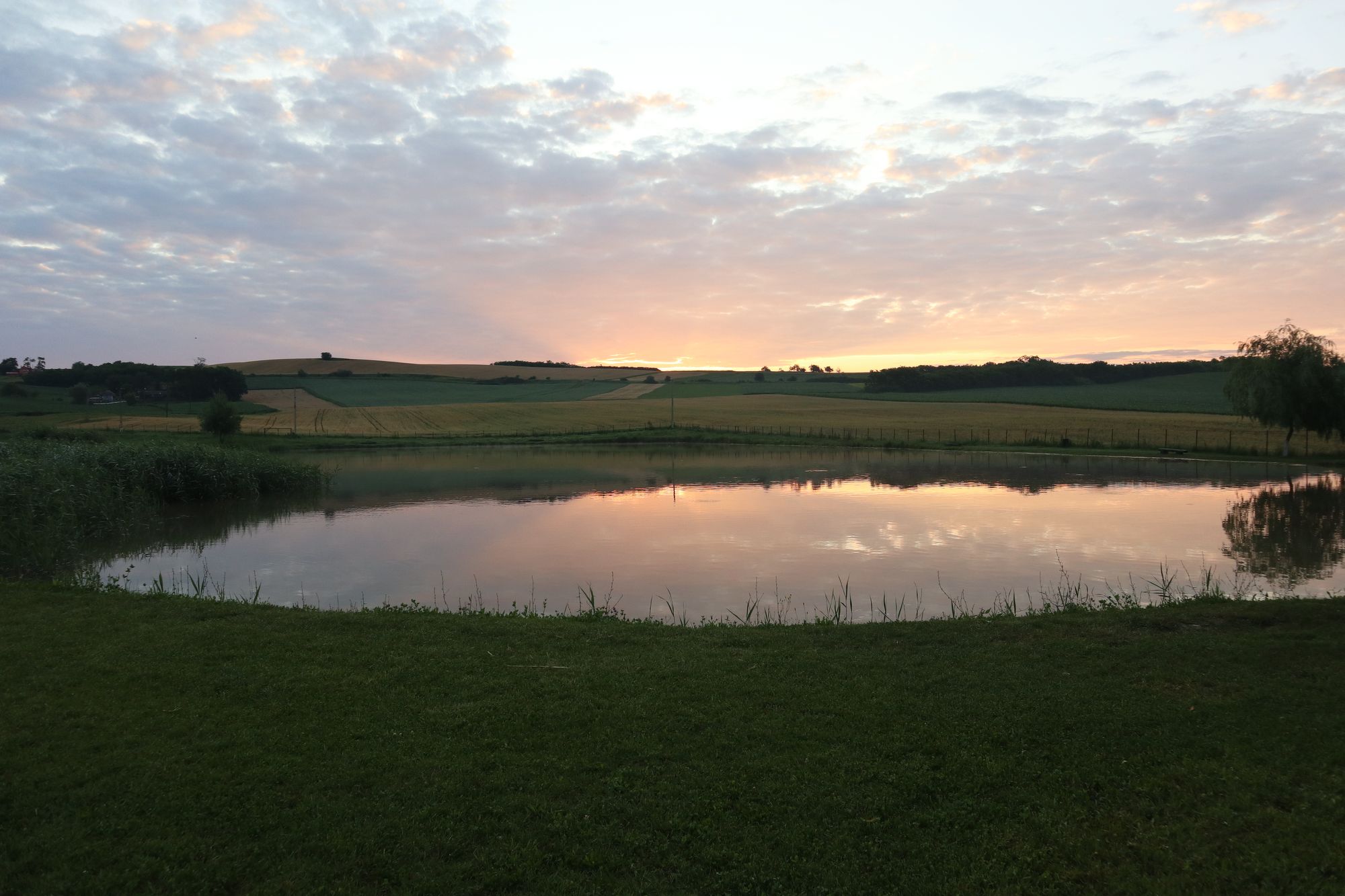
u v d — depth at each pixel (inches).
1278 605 428.8
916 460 1854.1
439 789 229.9
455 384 5329.7
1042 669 327.6
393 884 190.5
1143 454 1932.8
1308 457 1776.6
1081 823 215.3
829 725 272.7
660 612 511.2
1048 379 5196.9
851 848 204.4
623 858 200.4
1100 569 648.4
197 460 1179.3
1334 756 246.5
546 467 1731.1
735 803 224.4
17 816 214.1
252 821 213.3
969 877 194.1
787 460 1886.1
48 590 483.5
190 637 373.4
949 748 255.4
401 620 411.2
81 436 2265.0
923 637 378.6
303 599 557.9
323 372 5674.2
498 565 673.6
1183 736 262.5
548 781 234.7
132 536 847.7
